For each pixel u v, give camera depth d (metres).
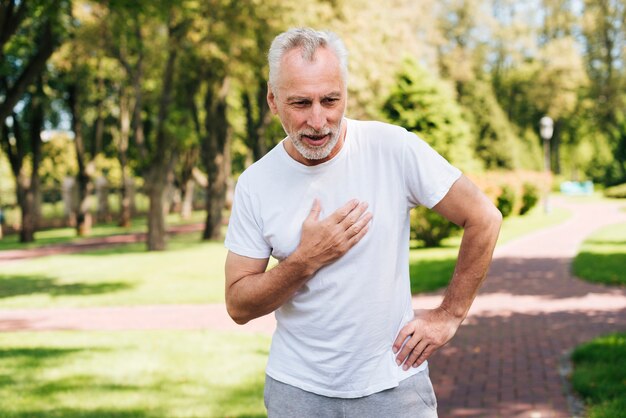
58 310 11.23
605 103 56.00
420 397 2.36
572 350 7.19
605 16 54.22
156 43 23.36
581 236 20.45
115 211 44.69
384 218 2.29
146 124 40.03
